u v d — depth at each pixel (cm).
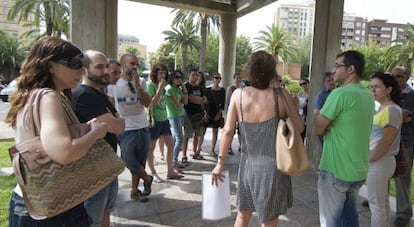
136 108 382
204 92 621
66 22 2525
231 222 365
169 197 433
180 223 360
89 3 599
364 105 242
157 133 486
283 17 9169
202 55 2927
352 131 241
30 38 3369
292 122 233
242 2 1054
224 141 259
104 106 254
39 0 2505
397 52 3619
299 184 499
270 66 238
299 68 4972
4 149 732
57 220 158
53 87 161
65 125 149
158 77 477
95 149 168
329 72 517
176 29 4072
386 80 294
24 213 156
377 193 287
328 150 254
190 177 521
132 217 371
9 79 4800
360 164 245
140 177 406
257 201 240
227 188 267
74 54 161
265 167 236
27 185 146
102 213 259
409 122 352
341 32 593
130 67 377
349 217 260
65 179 151
